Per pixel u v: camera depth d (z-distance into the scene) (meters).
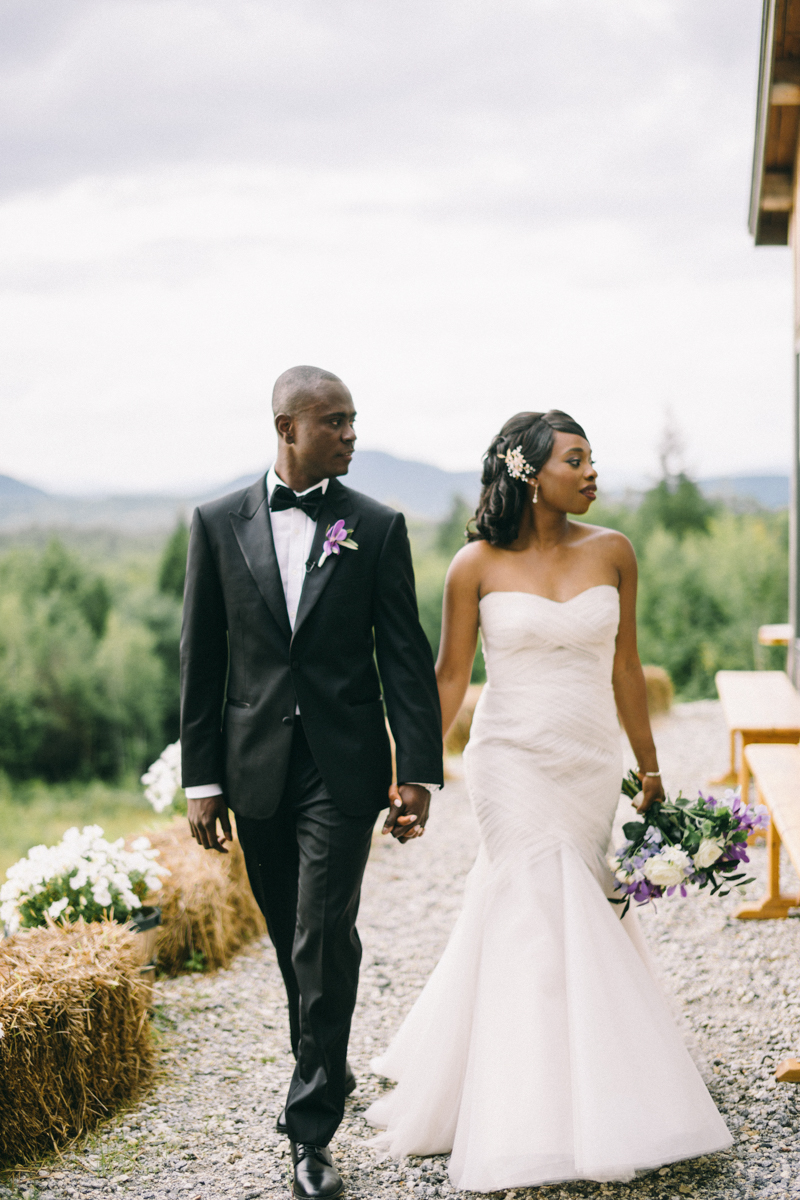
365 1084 2.75
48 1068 2.52
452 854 5.32
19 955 2.76
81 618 31.91
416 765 2.26
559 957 2.33
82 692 29.67
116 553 42.47
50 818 26.80
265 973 3.71
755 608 15.82
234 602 2.33
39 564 33.75
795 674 6.07
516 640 2.45
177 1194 2.28
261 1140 2.51
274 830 2.38
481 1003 2.33
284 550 2.35
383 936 4.12
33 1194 2.30
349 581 2.30
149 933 3.47
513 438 2.51
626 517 19.62
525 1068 2.21
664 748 7.71
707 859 2.37
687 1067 2.30
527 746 2.45
